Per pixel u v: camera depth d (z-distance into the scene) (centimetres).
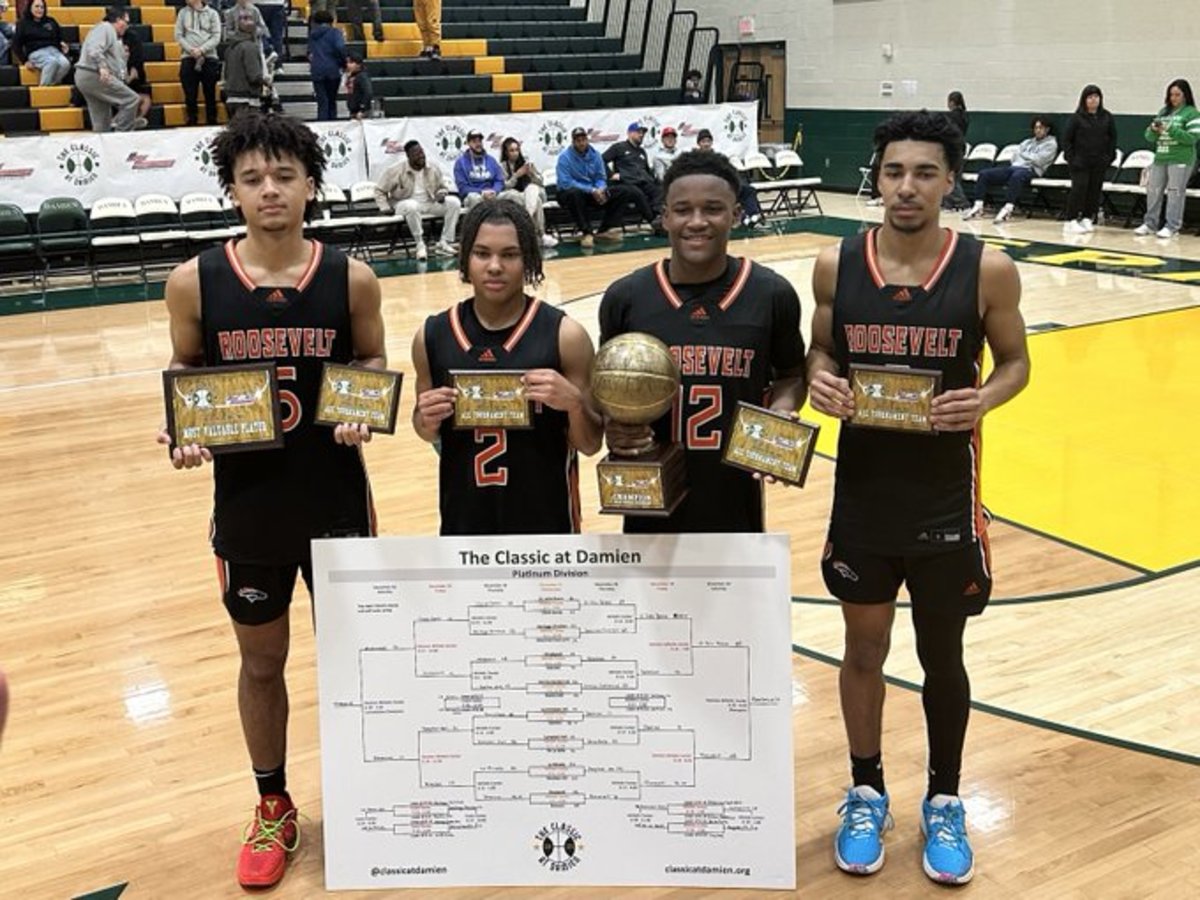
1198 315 838
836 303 255
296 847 283
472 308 262
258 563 262
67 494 546
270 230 250
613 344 235
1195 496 508
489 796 260
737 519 263
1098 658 368
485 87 1534
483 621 253
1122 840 277
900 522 254
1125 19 1285
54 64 1279
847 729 276
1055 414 627
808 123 1722
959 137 243
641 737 255
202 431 243
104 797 309
